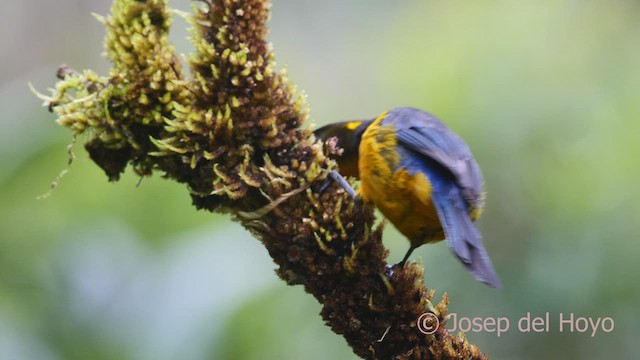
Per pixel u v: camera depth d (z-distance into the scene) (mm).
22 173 11820
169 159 7285
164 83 7188
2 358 10547
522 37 12820
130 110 7238
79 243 11422
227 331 10633
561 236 12320
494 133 12492
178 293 10906
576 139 12414
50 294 11148
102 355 10789
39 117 12227
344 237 6926
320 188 7051
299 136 7152
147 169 7430
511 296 12312
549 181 12391
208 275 10977
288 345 10938
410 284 6953
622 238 12070
